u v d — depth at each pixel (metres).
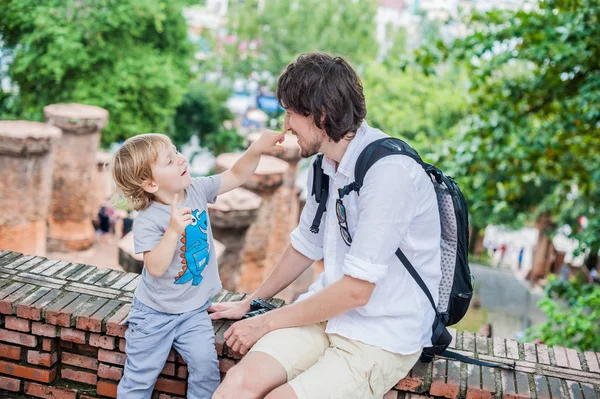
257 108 33.88
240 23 30.72
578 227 14.09
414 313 2.31
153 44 22.47
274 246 13.24
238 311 2.66
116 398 2.73
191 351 2.46
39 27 19.91
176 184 2.34
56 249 15.01
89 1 20.19
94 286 2.89
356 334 2.28
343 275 2.24
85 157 14.62
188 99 27.30
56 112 14.09
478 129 8.48
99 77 21.11
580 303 7.77
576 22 7.25
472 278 2.50
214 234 10.43
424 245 2.31
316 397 2.17
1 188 12.04
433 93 21.97
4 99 21.84
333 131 2.19
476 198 8.75
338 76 2.16
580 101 7.61
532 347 2.79
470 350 2.74
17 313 2.71
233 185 2.61
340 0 30.22
